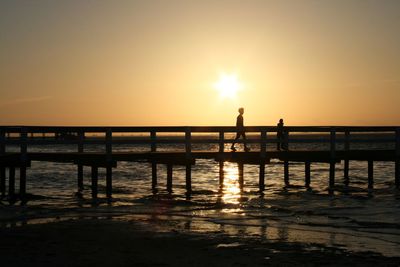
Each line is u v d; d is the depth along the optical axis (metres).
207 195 24.97
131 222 16.88
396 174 28.73
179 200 22.78
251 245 13.80
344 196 24.73
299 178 35.56
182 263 12.06
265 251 13.18
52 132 22.75
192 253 12.93
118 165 49.34
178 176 37.56
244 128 26.11
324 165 50.84
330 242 14.23
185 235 14.91
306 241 14.31
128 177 35.81
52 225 16.23
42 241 14.05
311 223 17.02
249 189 27.95
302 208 20.42
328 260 12.41
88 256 12.59
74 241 14.07
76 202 21.95
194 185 30.52
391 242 14.27
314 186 29.84
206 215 18.47
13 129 22.66
